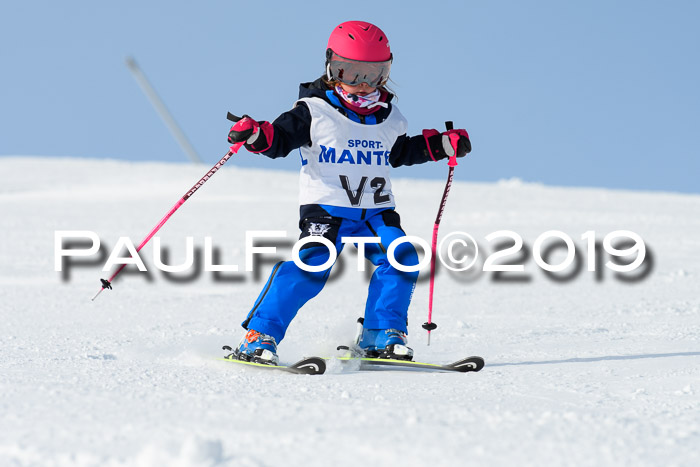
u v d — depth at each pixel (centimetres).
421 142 1098
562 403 723
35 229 3500
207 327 1448
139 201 4762
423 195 5231
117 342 1233
